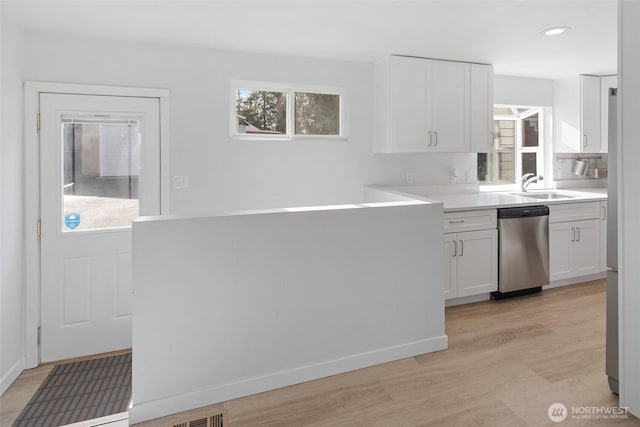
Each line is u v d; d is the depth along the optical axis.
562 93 4.58
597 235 4.08
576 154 4.86
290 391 2.24
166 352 2.03
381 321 2.53
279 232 2.23
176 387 2.06
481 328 3.04
